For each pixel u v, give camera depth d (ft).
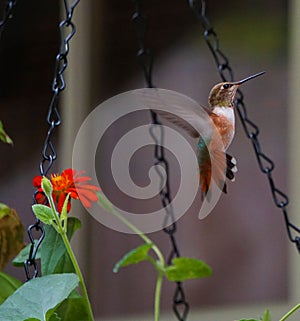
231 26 22.00
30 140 22.54
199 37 21.86
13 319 9.57
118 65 22.48
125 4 22.57
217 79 21.66
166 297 21.83
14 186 22.44
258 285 21.42
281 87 21.70
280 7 21.84
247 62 21.89
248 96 21.80
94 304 21.80
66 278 9.91
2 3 22.45
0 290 11.59
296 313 21.11
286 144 21.57
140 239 21.77
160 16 22.21
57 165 22.06
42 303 9.71
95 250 21.85
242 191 21.58
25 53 22.89
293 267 21.24
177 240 21.56
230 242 21.57
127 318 21.74
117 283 21.91
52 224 9.82
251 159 21.58
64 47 12.29
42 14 22.77
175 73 21.91
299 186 21.39
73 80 22.31
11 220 12.11
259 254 21.48
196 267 12.96
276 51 21.84
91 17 22.50
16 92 22.86
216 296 21.56
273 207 21.47
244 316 21.25
